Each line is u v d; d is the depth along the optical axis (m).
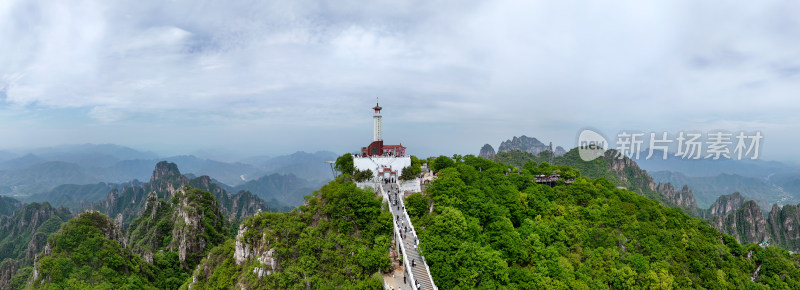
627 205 119.75
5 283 183.50
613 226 109.69
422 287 68.75
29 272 159.50
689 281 98.31
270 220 95.56
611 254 98.50
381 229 85.12
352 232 86.94
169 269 172.50
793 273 114.56
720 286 101.81
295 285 77.12
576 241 101.62
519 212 105.81
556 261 89.31
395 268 76.25
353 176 112.19
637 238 107.38
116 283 132.00
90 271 131.62
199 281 107.19
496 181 122.00
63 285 122.69
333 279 76.31
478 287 73.62
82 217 147.75
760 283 110.62
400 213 91.06
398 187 108.69
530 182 128.50
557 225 104.00
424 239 78.81
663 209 131.62
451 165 132.12
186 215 198.25
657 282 93.12
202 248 192.12
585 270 92.31
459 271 74.19
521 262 90.00
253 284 82.69
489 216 95.94
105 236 148.88
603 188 133.88
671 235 111.50
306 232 88.00
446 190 99.88
